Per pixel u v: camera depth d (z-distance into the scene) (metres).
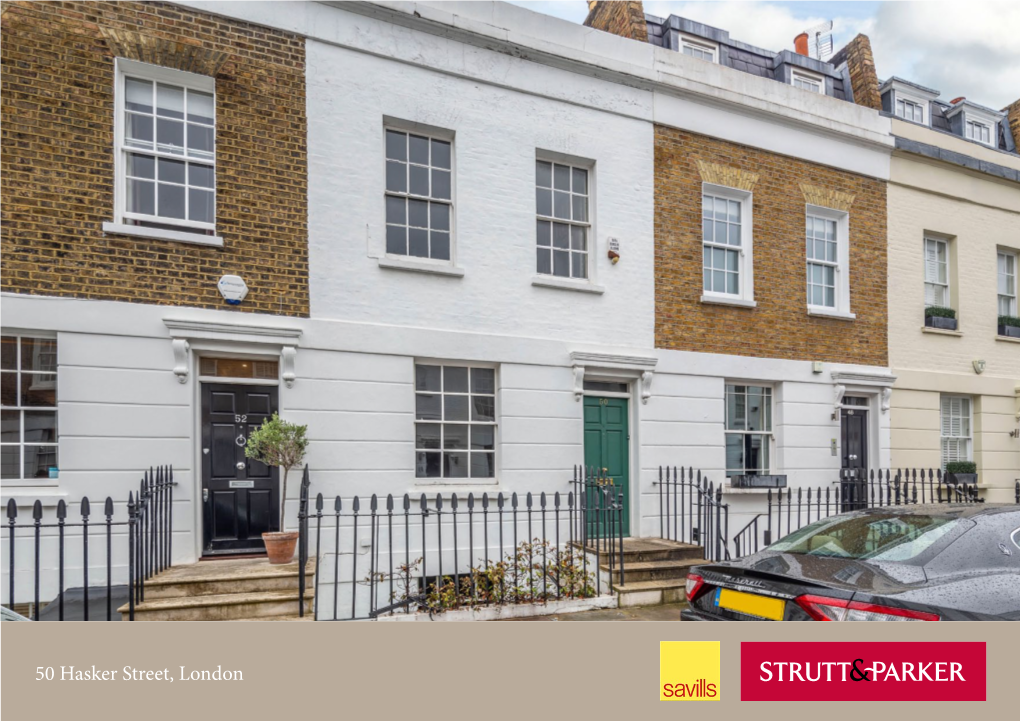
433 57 8.19
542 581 7.55
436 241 8.30
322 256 7.50
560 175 9.10
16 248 6.31
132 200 6.95
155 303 6.79
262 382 7.29
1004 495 11.80
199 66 7.07
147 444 6.67
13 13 6.39
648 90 9.47
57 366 6.45
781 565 3.93
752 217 10.05
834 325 10.56
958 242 11.87
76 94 6.60
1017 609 3.38
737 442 9.98
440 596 6.58
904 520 4.33
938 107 13.54
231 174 7.17
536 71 8.79
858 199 10.95
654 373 9.17
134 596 5.97
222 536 7.10
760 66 11.56
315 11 7.62
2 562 6.23
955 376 11.52
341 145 7.68
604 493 7.64
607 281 9.02
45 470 6.52
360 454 7.50
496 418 8.38
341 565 7.34
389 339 7.73
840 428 10.55
